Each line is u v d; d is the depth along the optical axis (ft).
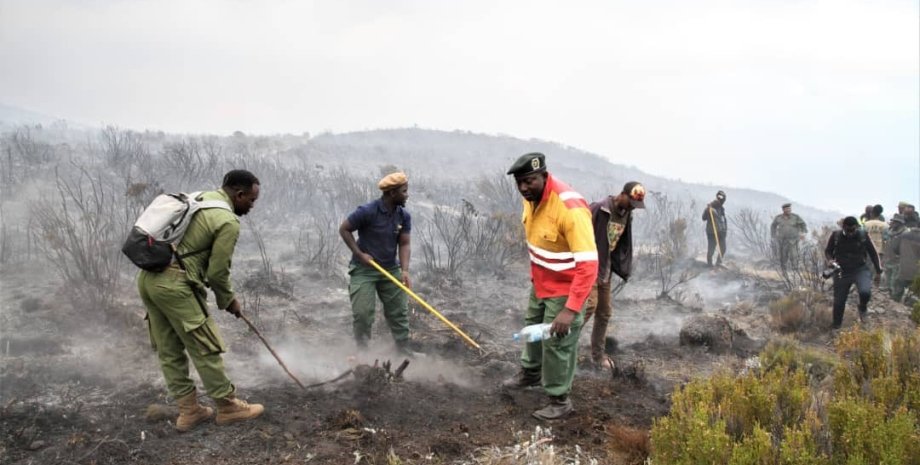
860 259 25.59
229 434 12.90
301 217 38.45
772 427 11.84
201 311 12.58
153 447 12.25
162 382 15.34
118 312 19.20
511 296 28.02
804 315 26.08
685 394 12.71
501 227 34.83
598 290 18.01
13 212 30.55
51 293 21.12
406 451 12.72
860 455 10.18
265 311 22.41
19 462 11.43
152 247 11.94
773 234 40.52
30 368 15.52
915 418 11.82
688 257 41.73
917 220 34.83
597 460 12.68
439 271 29.99
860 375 15.15
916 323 23.06
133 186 28.25
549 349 14.23
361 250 17.60
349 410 13.79
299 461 12.10
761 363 18.20
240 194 13.35
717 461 10.44
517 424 14.20
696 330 21.22
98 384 15.02
